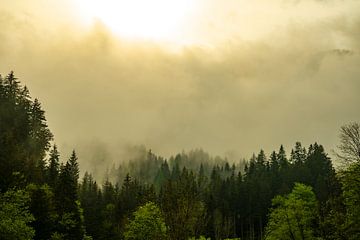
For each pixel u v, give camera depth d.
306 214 48.31
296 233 49.12
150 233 56.53
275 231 51.09
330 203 35.44
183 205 20.36
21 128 96.31
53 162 86.62
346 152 35.16
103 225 83.81
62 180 71.25
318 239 41.59
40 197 59.19
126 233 60.62
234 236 89.62
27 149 92.06
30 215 42.28
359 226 31.91
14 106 101.69
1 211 39.16
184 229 19.92
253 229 100.31
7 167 62.78
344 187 34.38
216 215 79.12
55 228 61.88
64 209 65.62
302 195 51.59
